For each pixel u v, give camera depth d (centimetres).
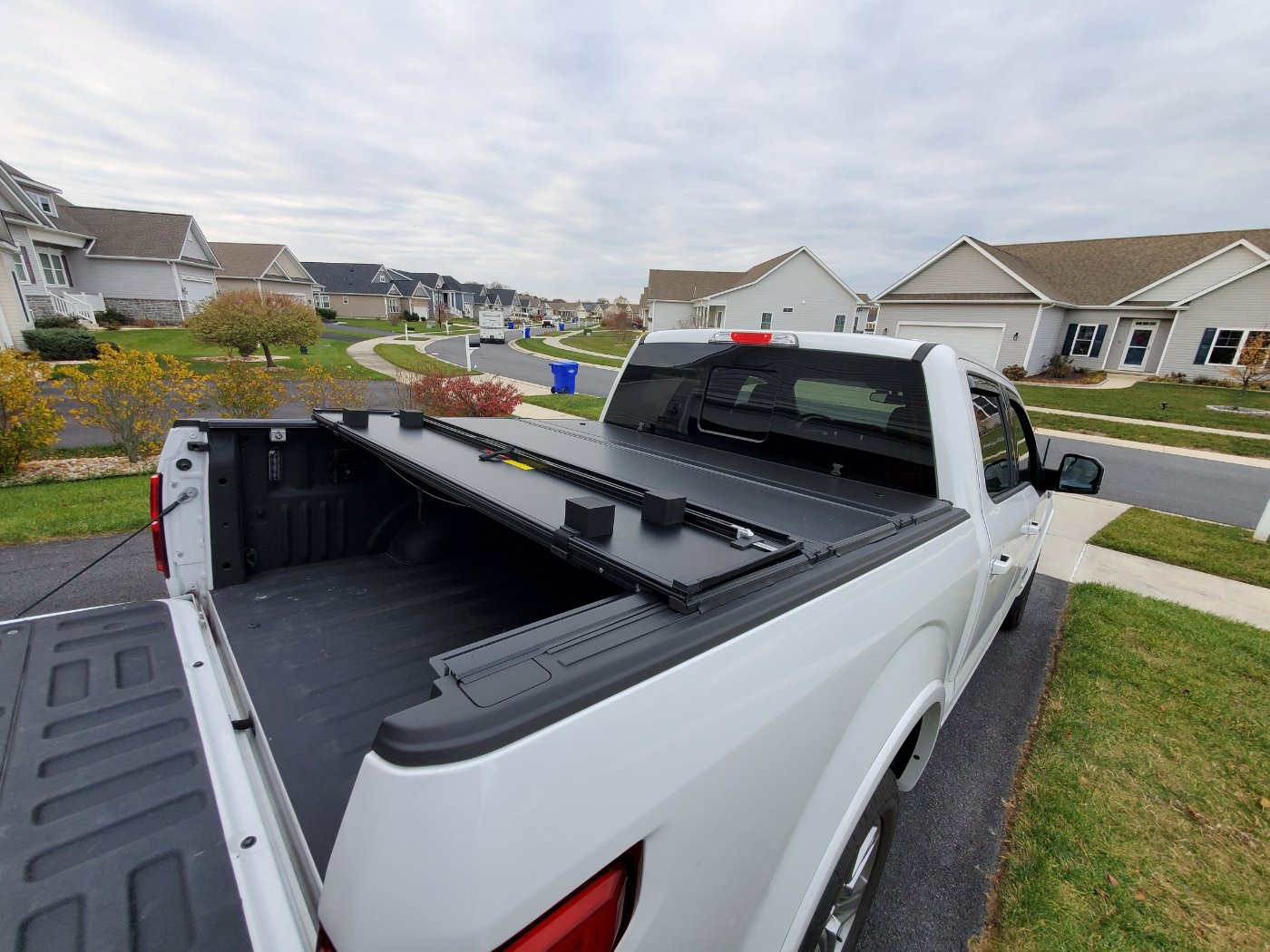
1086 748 306
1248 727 328
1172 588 546
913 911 213
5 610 373
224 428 230
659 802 88
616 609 96
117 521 536
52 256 2758
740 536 121
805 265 3653
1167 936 208
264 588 239
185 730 151
